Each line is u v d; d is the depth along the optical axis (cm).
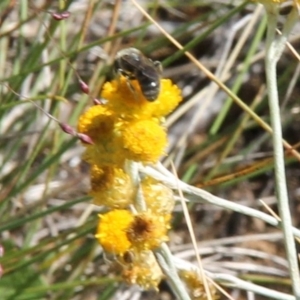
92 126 34
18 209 48
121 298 48
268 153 52
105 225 34
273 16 34
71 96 52
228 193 57
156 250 34
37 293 44
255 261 54
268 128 40
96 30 55
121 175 34
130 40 58
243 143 56
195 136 57
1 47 49
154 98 34
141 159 34
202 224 56
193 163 47
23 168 45
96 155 34
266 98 48
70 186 48
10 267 43
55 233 52
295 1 34
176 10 60
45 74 48
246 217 56
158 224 34
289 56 57
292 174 58
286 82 53
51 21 44
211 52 59
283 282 45
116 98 34
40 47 44
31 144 49
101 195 34
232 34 52
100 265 47
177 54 42
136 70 34
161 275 35
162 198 35
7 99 45
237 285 35
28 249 43
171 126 57
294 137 58
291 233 34
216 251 50
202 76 59
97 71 47
